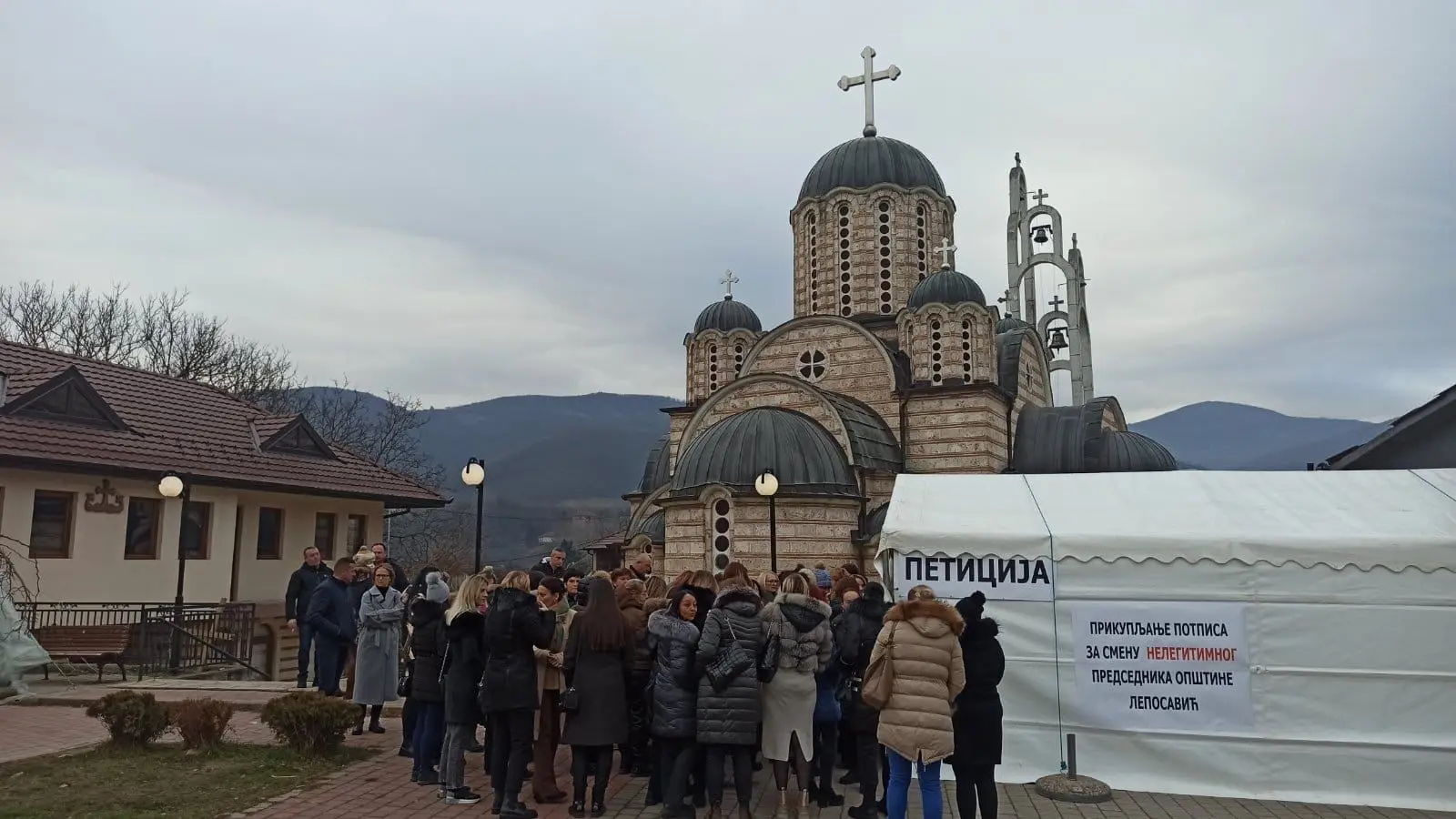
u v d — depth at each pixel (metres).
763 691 9.76
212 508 25.97
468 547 80.19
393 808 10.12
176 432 26.22
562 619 11.72
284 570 28.45
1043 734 11.39
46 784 10.80
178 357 49.91
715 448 28.94
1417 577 10.66
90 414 24.02
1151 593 11.27
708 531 27.98
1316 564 10.89
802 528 27.62
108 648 21.22
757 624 9.61
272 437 28.45
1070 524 11.72
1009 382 36.88
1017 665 11.53
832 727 10.61
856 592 11.30
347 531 31.20
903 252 38.88
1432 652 10.53
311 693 12.79
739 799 9.46
